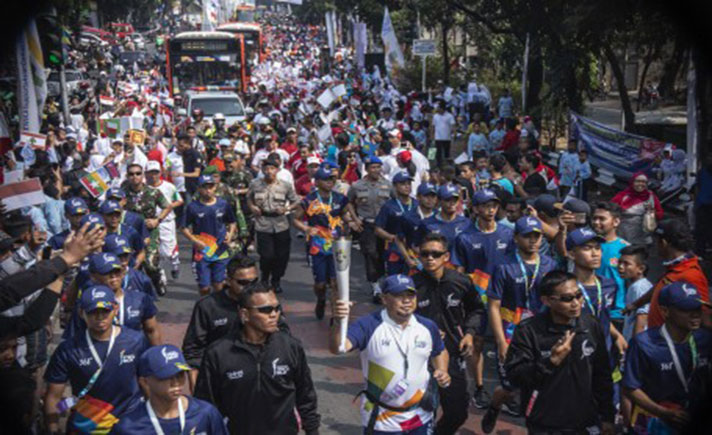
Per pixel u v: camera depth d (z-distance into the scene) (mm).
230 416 5469
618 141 19562
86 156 15875
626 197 11141
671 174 17297
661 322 6406
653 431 5562
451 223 9773
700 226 12578
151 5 93062
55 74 33250
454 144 31062
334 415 8109
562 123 24656
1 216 7633
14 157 12617
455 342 6977
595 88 25219
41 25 13500
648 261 13984
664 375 5523
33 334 6977
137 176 11609
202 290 11086
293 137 18641
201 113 22188
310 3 99875
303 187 14383
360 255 15688
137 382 6184
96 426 6055
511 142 21062
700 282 6402
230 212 11086
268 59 81188
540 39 23781
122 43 73125
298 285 13508
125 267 7738
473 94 32344
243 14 89062
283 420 5535
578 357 5652
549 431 5672
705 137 14102
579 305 5570
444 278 6977
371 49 58562
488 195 8609
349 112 23125
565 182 18250
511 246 8062
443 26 39688
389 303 5754
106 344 6066
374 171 11961
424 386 5879
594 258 6645
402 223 10211
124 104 28031
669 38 17984
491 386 8812
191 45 36156
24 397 6117
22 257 7617
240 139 20422
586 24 17906
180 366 4754
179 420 4840
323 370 9422
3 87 14430
